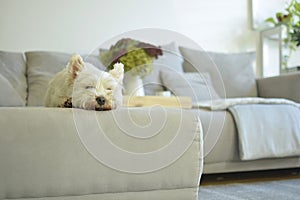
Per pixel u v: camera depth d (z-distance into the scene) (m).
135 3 2.77
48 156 0.77
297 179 1.89
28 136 0.76
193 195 0.86
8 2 2.47
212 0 2.98
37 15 2.53
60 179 0.77
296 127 1.91
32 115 0.77
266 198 1.42
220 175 2.05
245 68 2.74
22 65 2.18
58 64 2.21
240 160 1.83
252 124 1.81
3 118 0.75
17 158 0.75
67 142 0.78
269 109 1.90
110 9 2.70
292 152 1.88
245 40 3.06
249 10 3.08
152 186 0.83
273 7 3.12
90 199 0.80
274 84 2.53
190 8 2.91
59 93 0.93
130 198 0.82
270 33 2.95
